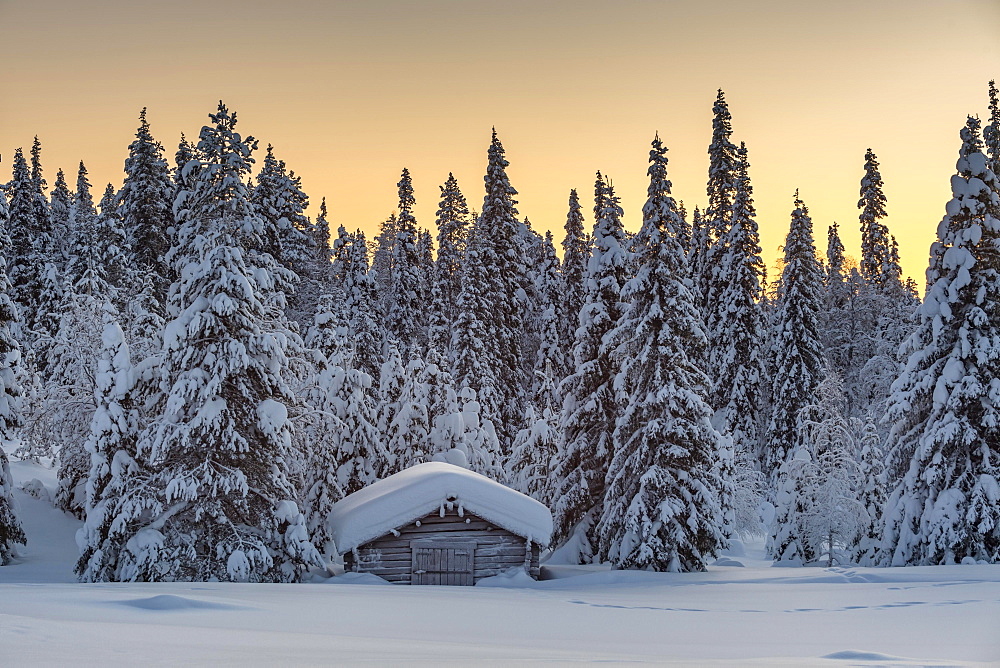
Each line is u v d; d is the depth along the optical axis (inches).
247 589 642.8
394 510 983.0
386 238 3956.7
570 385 1355.8
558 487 1344.7
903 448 1110.4
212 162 1355.8
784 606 642.8
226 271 901.8
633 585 917.2
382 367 1565.0
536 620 514.6
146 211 1968.5
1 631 281.4
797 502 1316.4
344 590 693.3
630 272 1349.7
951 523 1008.2
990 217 1055.0
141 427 903.7
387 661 275.4
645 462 1127.0
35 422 1235.2
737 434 1868.8
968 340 1045.8
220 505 867.4
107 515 860.0
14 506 1075.9
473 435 1556.3
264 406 894.4
